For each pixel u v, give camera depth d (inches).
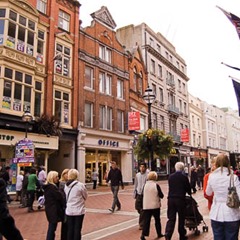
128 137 1111.0
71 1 941.8
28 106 743.1
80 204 230.5
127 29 1459.2
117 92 1120.2
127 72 1179.9
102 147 985.5
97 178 951.0
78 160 884.0
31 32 769.6
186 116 1763.0
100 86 1037.8
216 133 2210.9
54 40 861.2
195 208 298.5
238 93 277.7
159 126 1416.1
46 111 806.5
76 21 951.6
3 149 692.7
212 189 178.2
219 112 2347.4
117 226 342.3
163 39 1628.9
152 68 1446.9
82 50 958.4
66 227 245.9
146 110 1312.7
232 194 167.5
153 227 338.0
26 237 295.3
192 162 1739.7
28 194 465.1
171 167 1444.4
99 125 1000.2
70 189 232.5
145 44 1396.4
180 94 1732.3
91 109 979.9
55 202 237.5
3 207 137.2
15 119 695.1
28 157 547.8
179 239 275.0
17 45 725.3
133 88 1227.9
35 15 778.2
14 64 711.1
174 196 266.4
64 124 867.4
